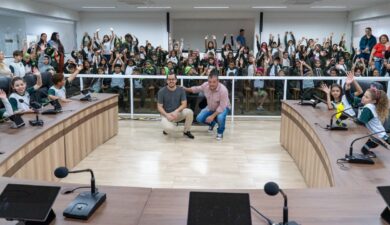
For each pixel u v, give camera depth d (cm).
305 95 602
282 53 918
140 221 153
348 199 174
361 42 925
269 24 1263
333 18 1253
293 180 364
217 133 522
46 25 1079
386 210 155
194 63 796
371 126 312
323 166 277
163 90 507
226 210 135
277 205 168
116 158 425
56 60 772
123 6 1110
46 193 148
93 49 947
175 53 868
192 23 1377
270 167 401
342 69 731
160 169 390
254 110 649
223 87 501
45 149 317
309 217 156
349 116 350
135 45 1006
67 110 401
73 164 389
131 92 641
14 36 911
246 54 884
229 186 347
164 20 1277
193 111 548
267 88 636
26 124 330
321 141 286
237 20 1355
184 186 346
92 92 562
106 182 354
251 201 172
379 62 802
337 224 151
